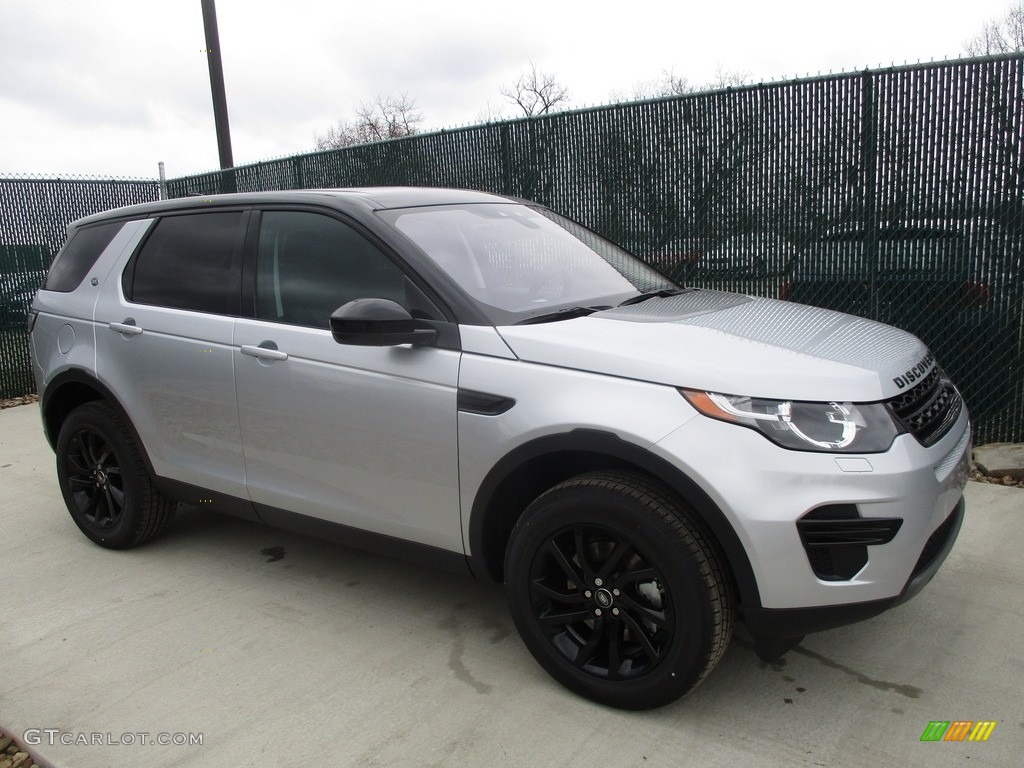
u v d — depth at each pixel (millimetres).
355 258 3193
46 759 2562
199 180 9875
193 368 3572
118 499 4133
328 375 3121
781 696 2746
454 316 2906
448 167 7406
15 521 4762
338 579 3807
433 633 3262
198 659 3127
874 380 2533
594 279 3469
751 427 2381
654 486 2494
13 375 8742
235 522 4617
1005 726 2553
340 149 8242
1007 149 4859
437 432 2867
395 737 2602
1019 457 4844
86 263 4215
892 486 2355
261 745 2588
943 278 5168
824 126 5398
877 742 2494
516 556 2760
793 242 5641
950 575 3592
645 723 2617
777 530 2320
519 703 2756
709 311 3129
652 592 2564
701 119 5863
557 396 2621
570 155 6562
